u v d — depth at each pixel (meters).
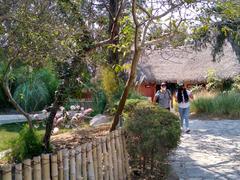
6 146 5.30
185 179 4.36
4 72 4.45
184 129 8.16
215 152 5.90
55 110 4.76
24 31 2.91
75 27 3.63
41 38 3.00
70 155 3.10
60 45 3.21
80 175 3.22
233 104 11.67
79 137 5.45
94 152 3.46
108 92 7.98
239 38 4.62
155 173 4.28
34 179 2.69
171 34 4.39
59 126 7.12
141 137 4.00
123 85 7.97
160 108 4.61
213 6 3.95
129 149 4.11
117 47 4.70
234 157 5.53
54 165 2.88
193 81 19.75
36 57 3.35
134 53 4.36
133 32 4.52
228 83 17.69
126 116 4.69
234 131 8.36
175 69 20.52
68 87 4.86
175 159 5.36
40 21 2.96
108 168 3.71
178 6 3.98
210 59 20.20
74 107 7.96
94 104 8.91
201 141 6.91
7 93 4.61
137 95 8.14
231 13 3.93
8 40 3.01
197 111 12.23
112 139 3.83
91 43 4.47
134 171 4.27
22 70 4.93
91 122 7.80
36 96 12.54
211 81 17.36
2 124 10.29
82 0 4.09
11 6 2.82
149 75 20.02
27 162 2.60
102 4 4.81
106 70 7.50
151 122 4.05
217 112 11.81
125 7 4.75
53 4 3.23
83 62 4.76
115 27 4.57
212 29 4.41
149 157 4.17
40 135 4.82
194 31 4.27
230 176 4.49
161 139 3.95
